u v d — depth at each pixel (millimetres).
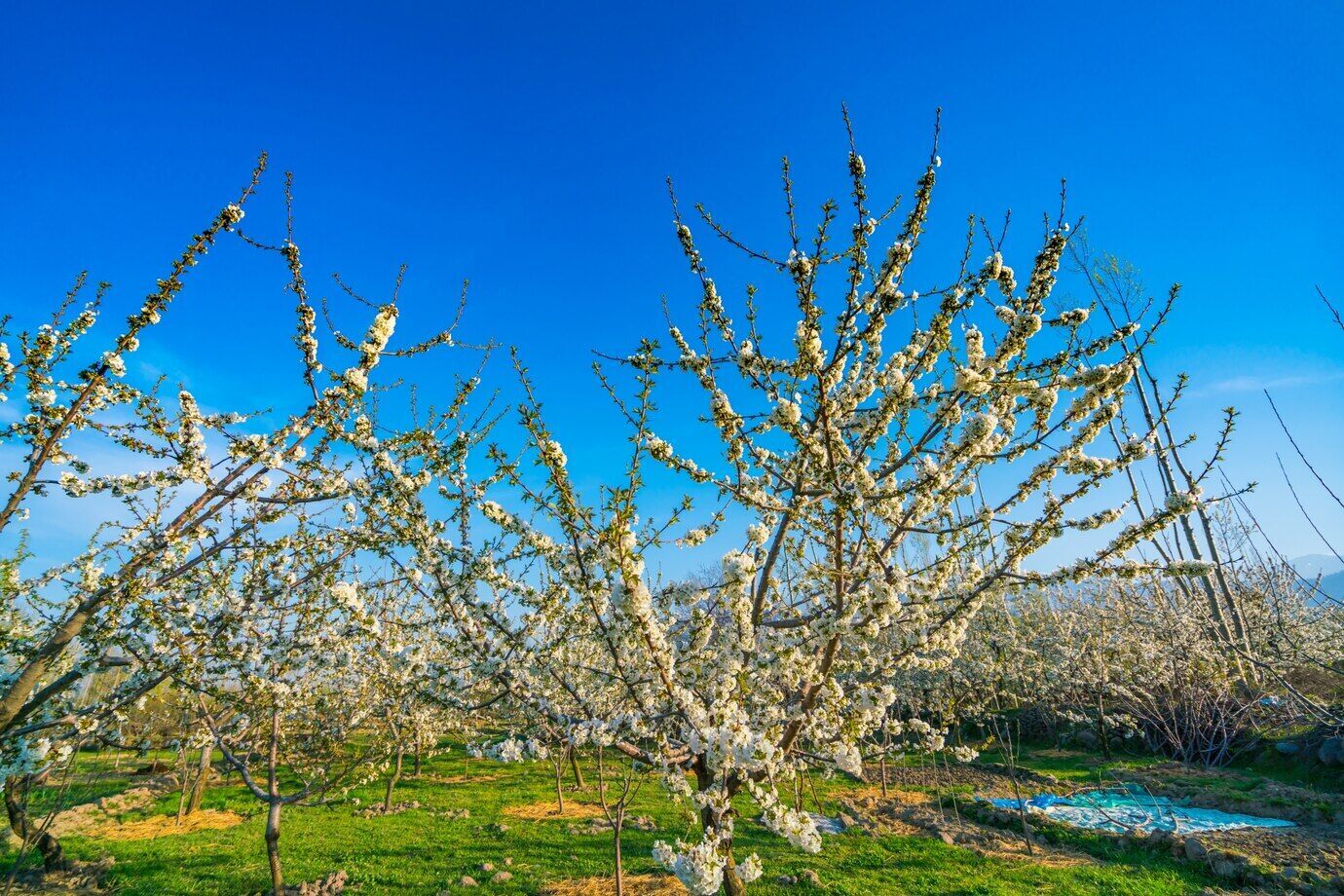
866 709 5598
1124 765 16375
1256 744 15586
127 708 8180
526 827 12797
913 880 9203
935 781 15844
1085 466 5641
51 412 5250
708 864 4844
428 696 7191
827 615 6074
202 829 13453
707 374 5363
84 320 5516
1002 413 5449
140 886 9945
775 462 6469
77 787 15781
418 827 13125
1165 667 17516
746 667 6215
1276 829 10961
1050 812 12578
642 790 15703
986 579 6105
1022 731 21234
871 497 5328
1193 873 9344
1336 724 8992
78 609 5918
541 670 6938
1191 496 5461
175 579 7145
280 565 7691
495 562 7016
